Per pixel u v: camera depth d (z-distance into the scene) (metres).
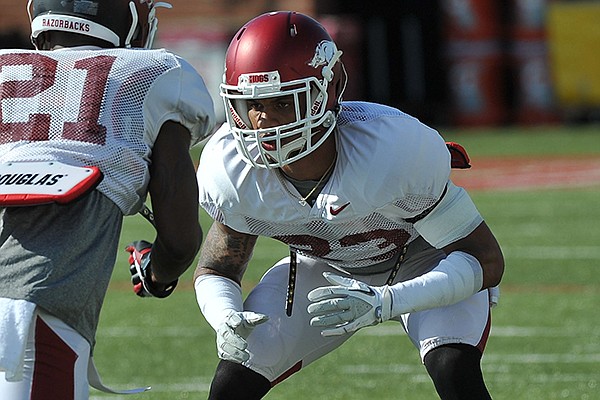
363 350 19.84
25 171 8.73
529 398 16.22
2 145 9.02
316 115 10.12
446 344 10.58
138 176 9.05
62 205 8.60
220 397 10.84
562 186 45.91
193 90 9.38
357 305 9.77
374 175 10.32
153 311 23.75
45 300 8.46
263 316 10.03
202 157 10.99
